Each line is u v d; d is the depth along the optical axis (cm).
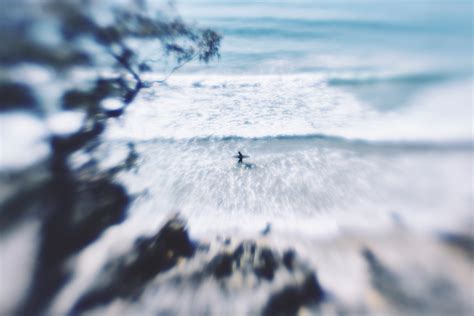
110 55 493
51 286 393
